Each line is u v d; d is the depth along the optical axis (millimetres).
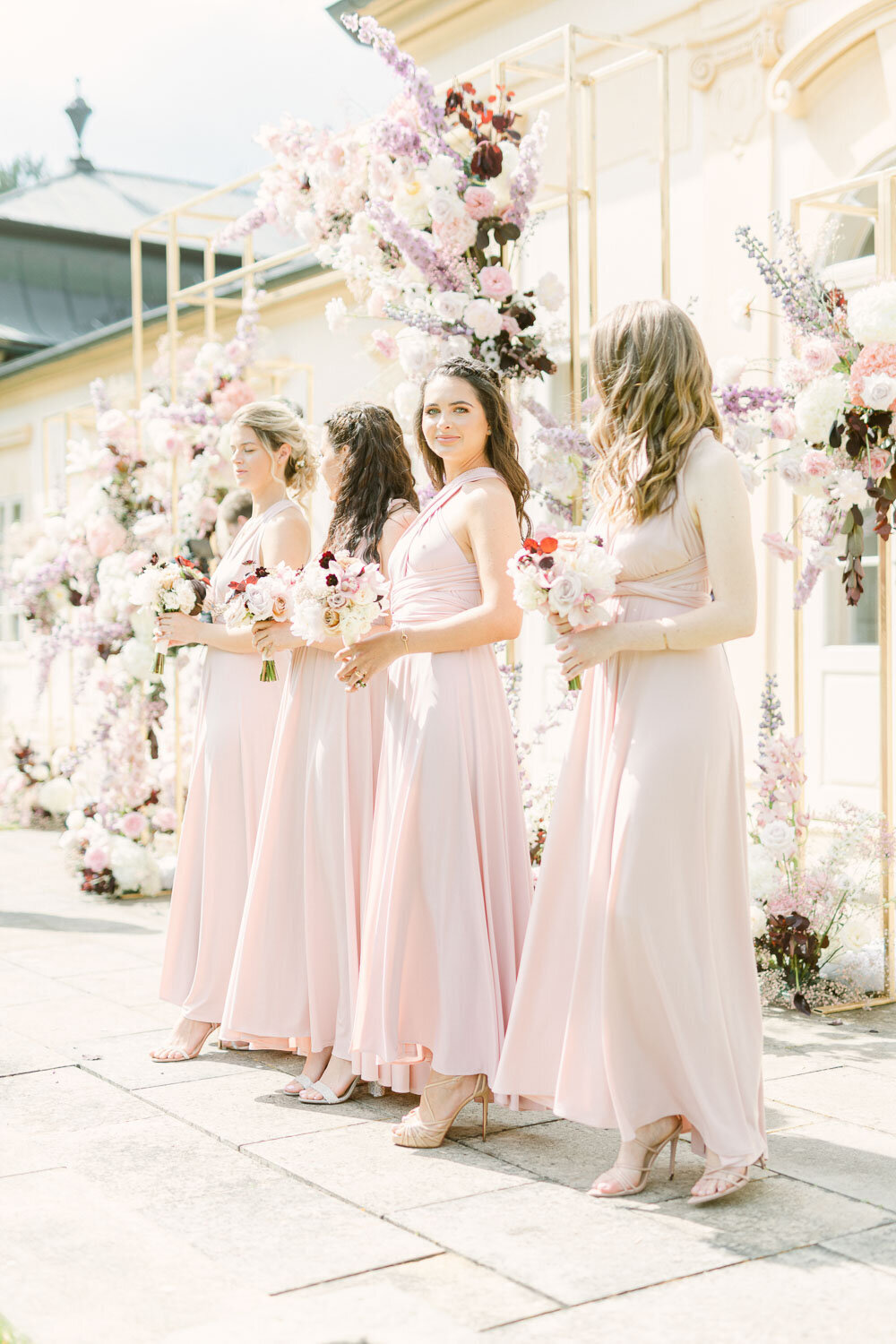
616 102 6992
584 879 2969
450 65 7984
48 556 7898
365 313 4848
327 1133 3293
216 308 10508
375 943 3316
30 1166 3014
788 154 6195
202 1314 2256
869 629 6105
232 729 4016
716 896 2895
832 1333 2236
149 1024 4309
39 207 16234
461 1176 2994
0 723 11078
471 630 3227
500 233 4508
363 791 3594
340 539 3691
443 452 3377
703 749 2822
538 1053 3010
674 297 6742
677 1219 2727
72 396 12742
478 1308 2336
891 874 4754
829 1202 2811
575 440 4453
